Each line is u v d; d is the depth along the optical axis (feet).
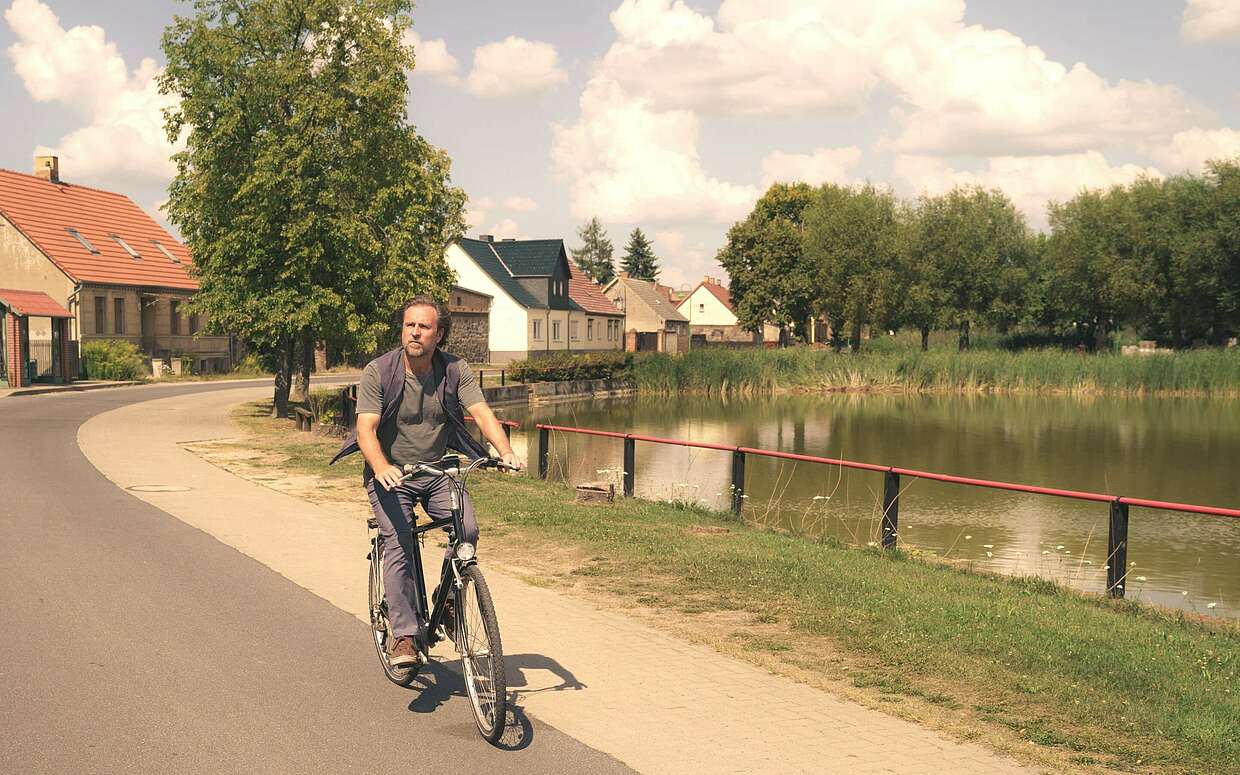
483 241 241.14
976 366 183.01
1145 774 15.39
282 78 78.59
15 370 114.21
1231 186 209.46
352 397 80.94
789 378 184.14
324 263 80.18
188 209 79.92
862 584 29.12
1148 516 61.00
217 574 27.71
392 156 82.79
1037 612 26.96
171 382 143.54
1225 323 218.79
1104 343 252.01
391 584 17.39
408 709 17.47
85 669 19.27
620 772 14.88
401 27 81.92
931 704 18.57
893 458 89.04
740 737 16.44
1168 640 24.49
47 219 150.71
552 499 45.62
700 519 42.60
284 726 16.53
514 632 22.65
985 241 234.38
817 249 234.99
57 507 38.60
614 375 186.29
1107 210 227.81
